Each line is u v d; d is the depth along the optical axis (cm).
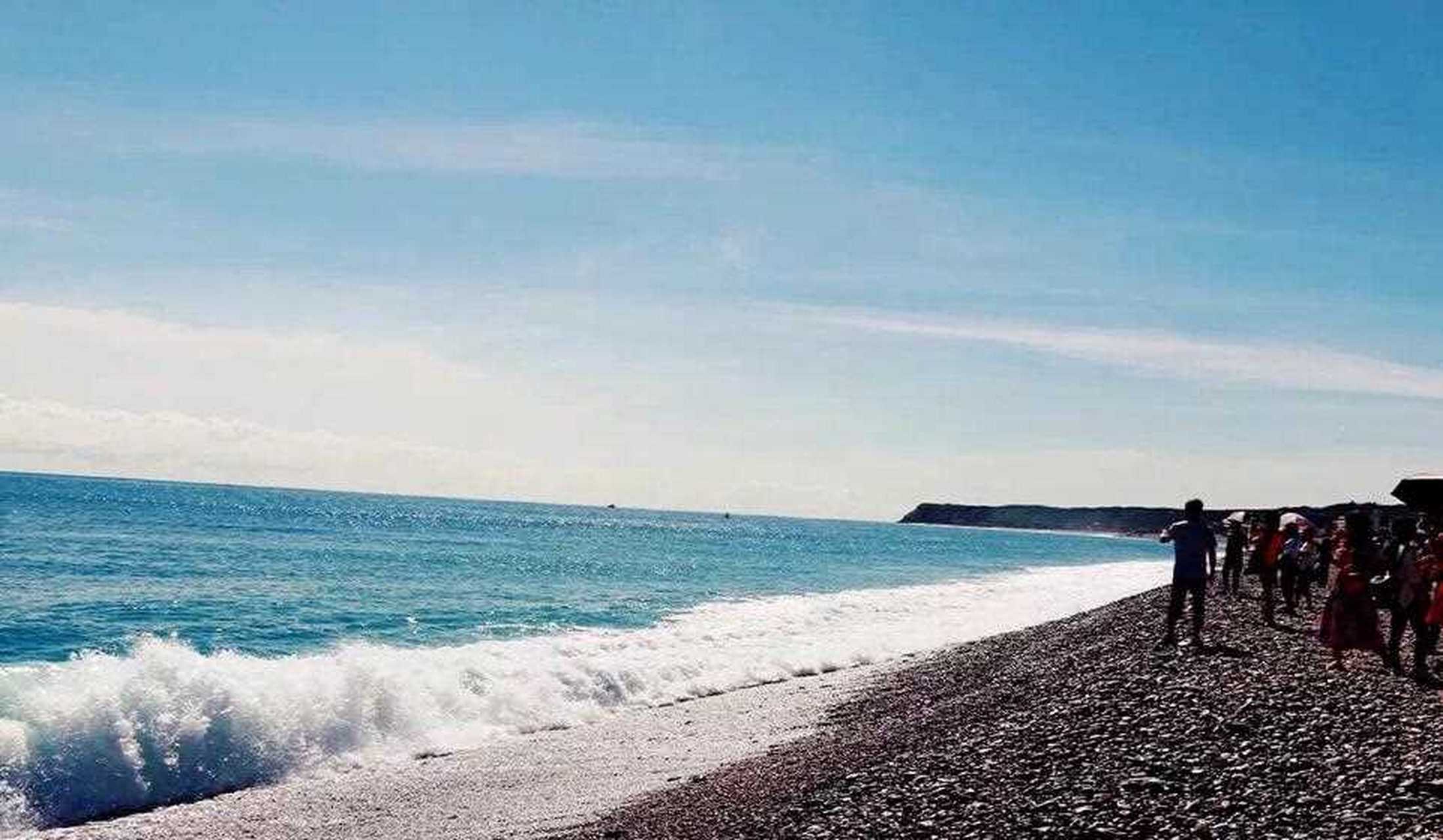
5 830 1285
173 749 1526
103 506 12006
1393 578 1638
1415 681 1545
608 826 1226
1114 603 3575
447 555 7125
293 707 1734
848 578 6994
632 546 10400
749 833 1108
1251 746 1190
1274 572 2272
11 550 5559
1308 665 1678
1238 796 1027
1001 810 1066
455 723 1906
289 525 10250
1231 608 2597
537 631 3350
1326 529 3719
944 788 1170
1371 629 1650
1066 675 1861
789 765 1488
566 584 5316
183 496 19125
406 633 3206
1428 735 1198
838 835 1057
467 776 1581
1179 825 969
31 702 1503
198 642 2870
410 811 1394
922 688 2208
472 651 2478
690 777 1527
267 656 2677
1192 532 1933
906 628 3700
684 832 1151
